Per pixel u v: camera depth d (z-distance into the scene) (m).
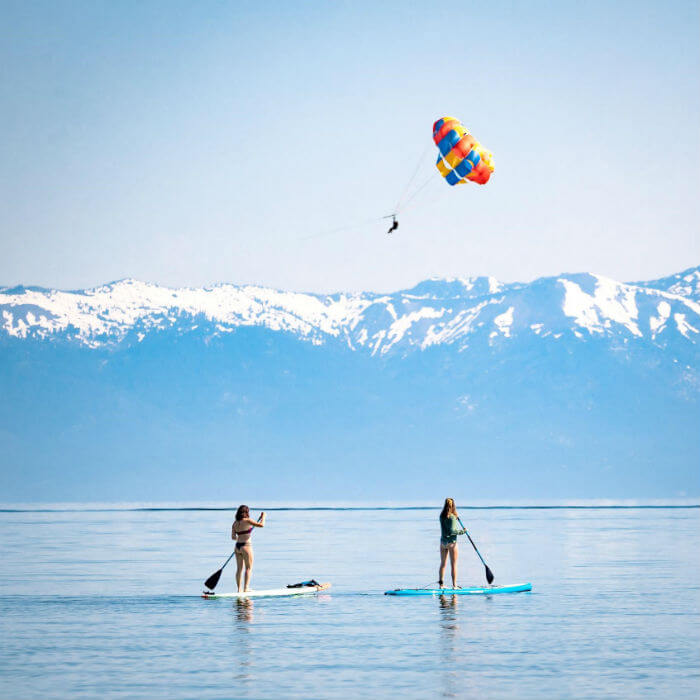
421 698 87.75
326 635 117.25
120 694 89.38
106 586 169.75
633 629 120.75
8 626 124.81
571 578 179.38
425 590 154.75
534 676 95.88
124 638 115.88
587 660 102.81
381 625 124.12
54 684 93.19
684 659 103.25
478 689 90.88
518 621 127.00
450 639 114.50
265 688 91.44
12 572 196.88
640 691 90.06
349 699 87.44
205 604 144.88
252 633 118.88
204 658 104.38
